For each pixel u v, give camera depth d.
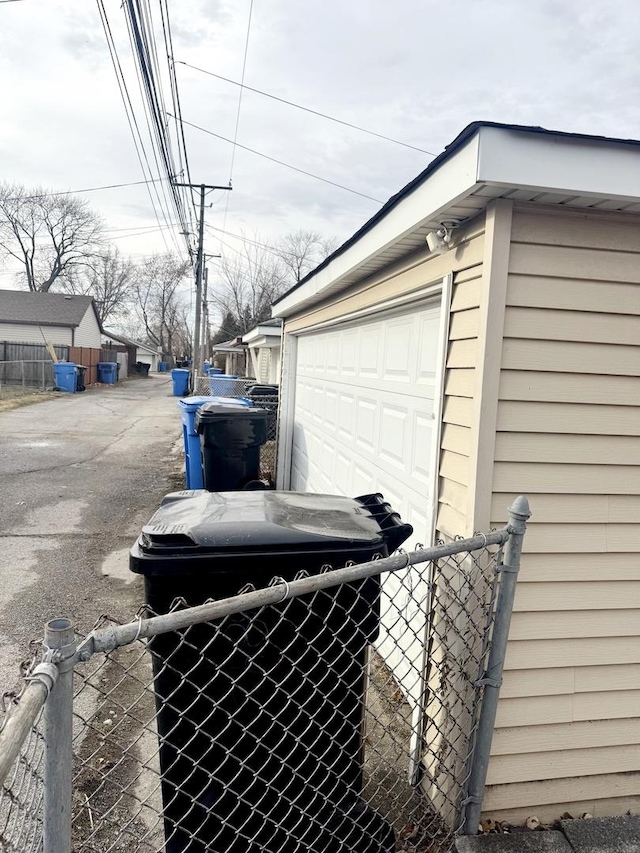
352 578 1.50
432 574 2.20
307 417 6.28
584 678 2.12
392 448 3.28
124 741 2.53
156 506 6.64
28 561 4.75
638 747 2.19
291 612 1.65
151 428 13.38
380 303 3.31
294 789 1.74
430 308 2.71
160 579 1.58
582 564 2.07
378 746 2.54
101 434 12.04
